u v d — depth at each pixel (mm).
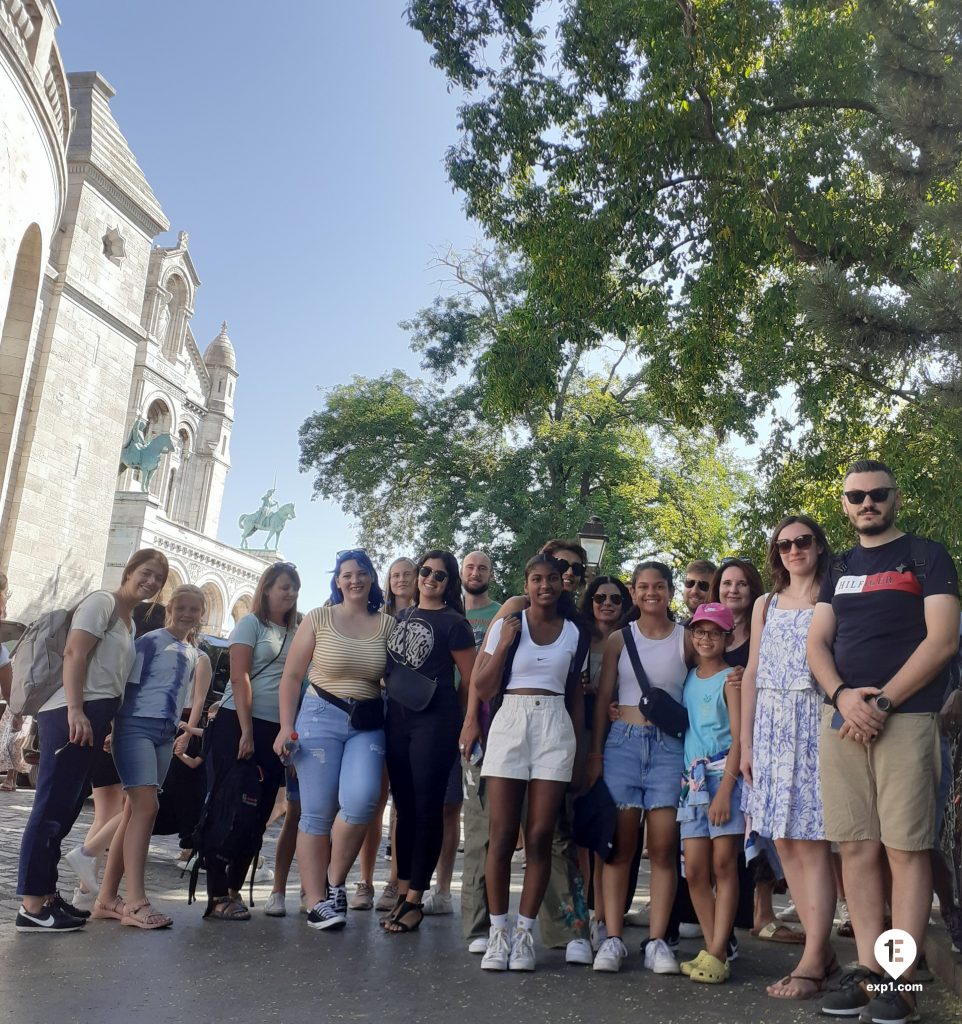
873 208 13953
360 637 6191
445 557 6250
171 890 7449
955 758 4820
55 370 28281
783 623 4910
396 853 6109
